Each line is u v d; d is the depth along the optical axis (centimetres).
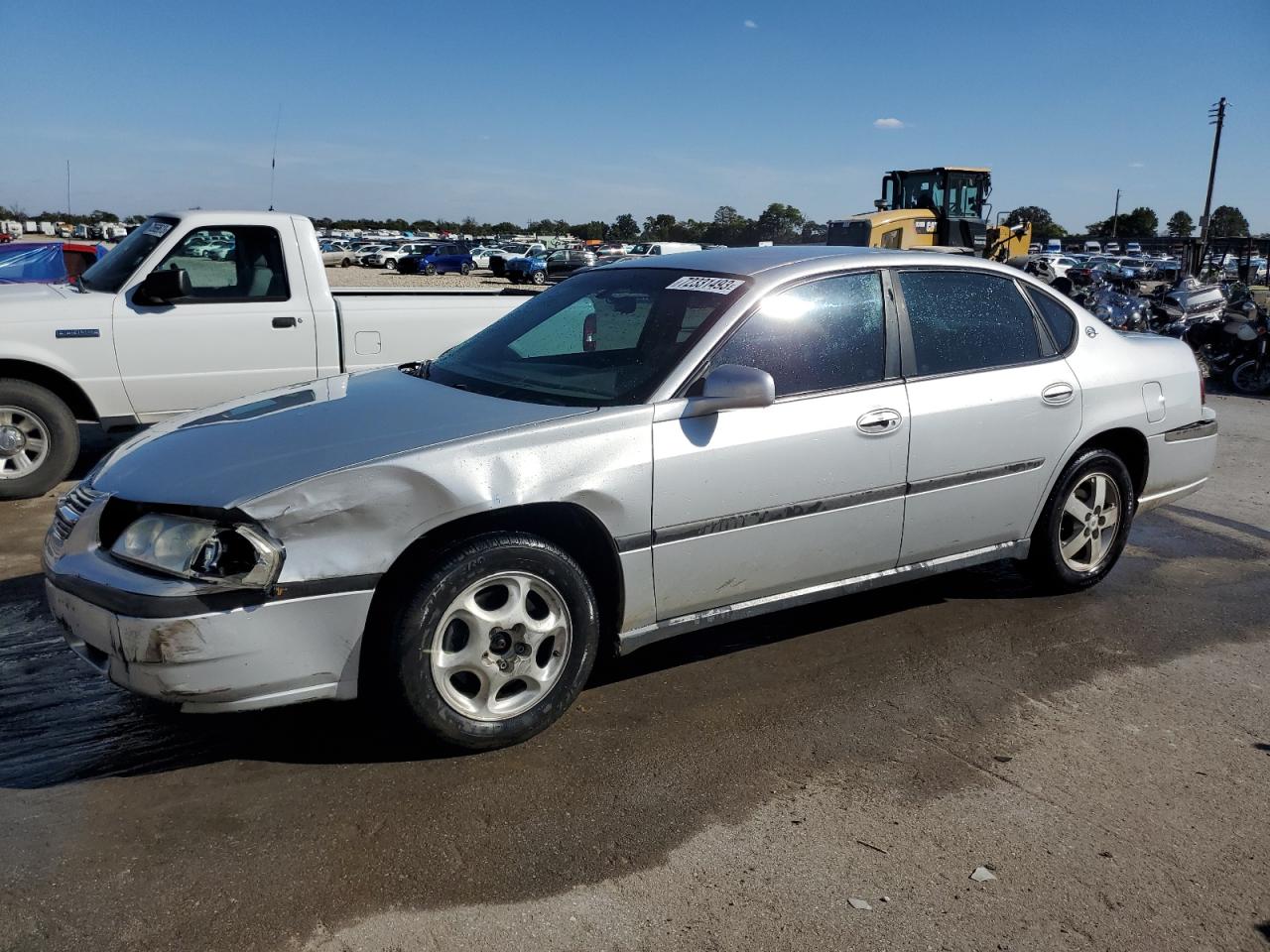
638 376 365
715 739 351
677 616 371
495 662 328
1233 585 532
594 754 338
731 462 360
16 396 638
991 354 441
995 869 282
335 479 302
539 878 272
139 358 666
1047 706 384
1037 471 452
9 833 287
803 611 476
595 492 333
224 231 695
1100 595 509
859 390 395
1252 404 1200
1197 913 266
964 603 492
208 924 251
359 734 347
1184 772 338
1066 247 8581
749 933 254
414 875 272
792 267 399
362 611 305
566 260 4025
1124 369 484
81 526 319
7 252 1069
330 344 720
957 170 2241
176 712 363
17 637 430
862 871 280
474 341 445
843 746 349
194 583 289
